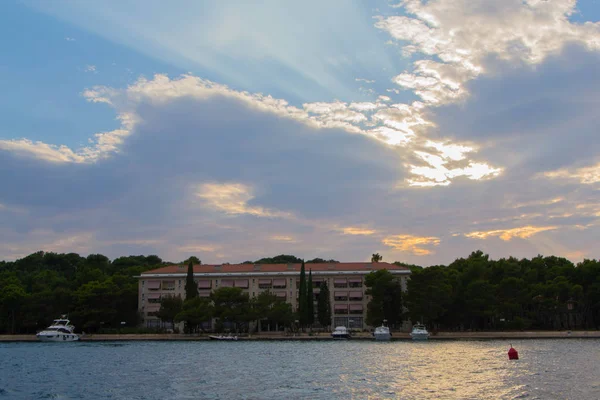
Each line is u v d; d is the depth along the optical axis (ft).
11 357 303.07
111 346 398.01
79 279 616.80
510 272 559.79
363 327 561.43
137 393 170.40
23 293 517.14
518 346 352.90
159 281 579.07
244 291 578.25
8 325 520.42
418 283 484.33
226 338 464.65
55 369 238.89
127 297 557.74
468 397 156.87
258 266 605.31
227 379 198.39
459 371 213.66
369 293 510.99
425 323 508.53
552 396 157.48
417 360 258.78
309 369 226.38
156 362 266.16
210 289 580.71
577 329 520.01
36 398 163.84
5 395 169.48
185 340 475.72
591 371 211.61
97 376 212.23
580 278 531.09
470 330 519.60
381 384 181.27
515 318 506.07
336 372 214.48
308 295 526.98
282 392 168.04
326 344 398.62
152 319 566.77
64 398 163.43
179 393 169.07
